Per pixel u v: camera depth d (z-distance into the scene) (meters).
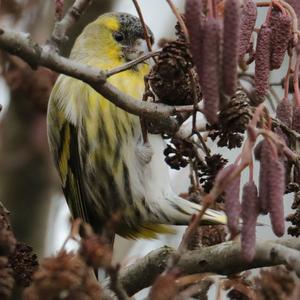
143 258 8.06
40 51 6.73
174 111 7.26
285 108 7.10
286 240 7.49
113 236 9.60
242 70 9.36
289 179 7.03
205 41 5.88
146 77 7.42
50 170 13.26
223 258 7.55
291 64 7.64
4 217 6.77
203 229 8.41
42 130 13.20
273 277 6.18
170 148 7.72
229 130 7.32
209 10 5.98
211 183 7.64
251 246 6.01
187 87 7.30
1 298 6.25
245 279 7.60
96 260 5.93
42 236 13.11
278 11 6.83
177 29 7.28
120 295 6.15
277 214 6.00
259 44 6.76
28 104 13.05
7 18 11.81
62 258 5.87
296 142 7.02
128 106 7.18
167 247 8.09
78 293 5.81
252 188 6.08
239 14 5.85
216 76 5.87
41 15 12.09
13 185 13.12
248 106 7.28
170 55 7.20
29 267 7.01
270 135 6.07
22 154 13.16
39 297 5.77
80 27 13.09
